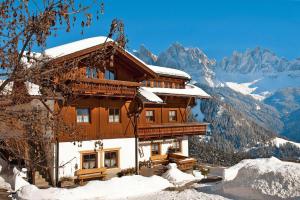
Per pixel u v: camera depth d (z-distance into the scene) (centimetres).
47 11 565
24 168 1850
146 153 2500
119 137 2253
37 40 583
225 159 5400
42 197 1474
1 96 624
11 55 582
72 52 1827
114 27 622
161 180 1898
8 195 1541
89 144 2080
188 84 3281
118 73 2277
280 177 1486
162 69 3002
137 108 2350
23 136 689
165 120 2770
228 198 1520
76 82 680
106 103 2198
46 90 664
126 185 1716
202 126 2905
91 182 1711
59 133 720
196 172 2505
